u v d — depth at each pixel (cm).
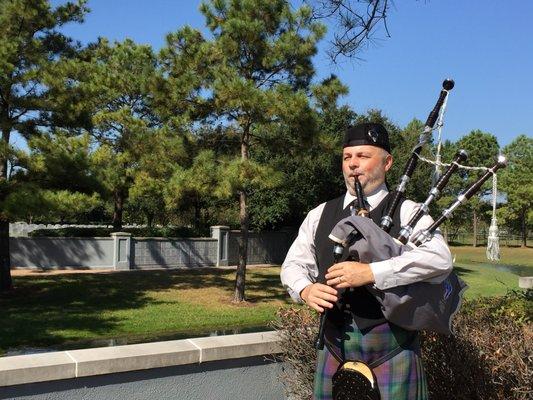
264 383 329
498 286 1580
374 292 183
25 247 1675
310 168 1883
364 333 191
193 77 1118
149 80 1164
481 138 3794
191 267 1911
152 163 1208
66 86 1152
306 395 314
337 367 198
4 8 1109
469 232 4747
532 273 2078
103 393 284
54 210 1055
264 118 1095
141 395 293
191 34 1148
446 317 185
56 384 272
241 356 318
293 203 1997
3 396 260
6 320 947
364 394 183
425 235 191
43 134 1140
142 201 2675
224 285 1502
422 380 195
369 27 492
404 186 212
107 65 1812
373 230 184
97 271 1700
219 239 1977
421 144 225
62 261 1716
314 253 221
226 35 1113
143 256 1827
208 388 312
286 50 1128
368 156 209
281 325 337
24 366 265
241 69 1180
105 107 1817
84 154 1152
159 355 295
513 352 249
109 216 3500
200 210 2377
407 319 182
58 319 972
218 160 1182
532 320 345
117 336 880
